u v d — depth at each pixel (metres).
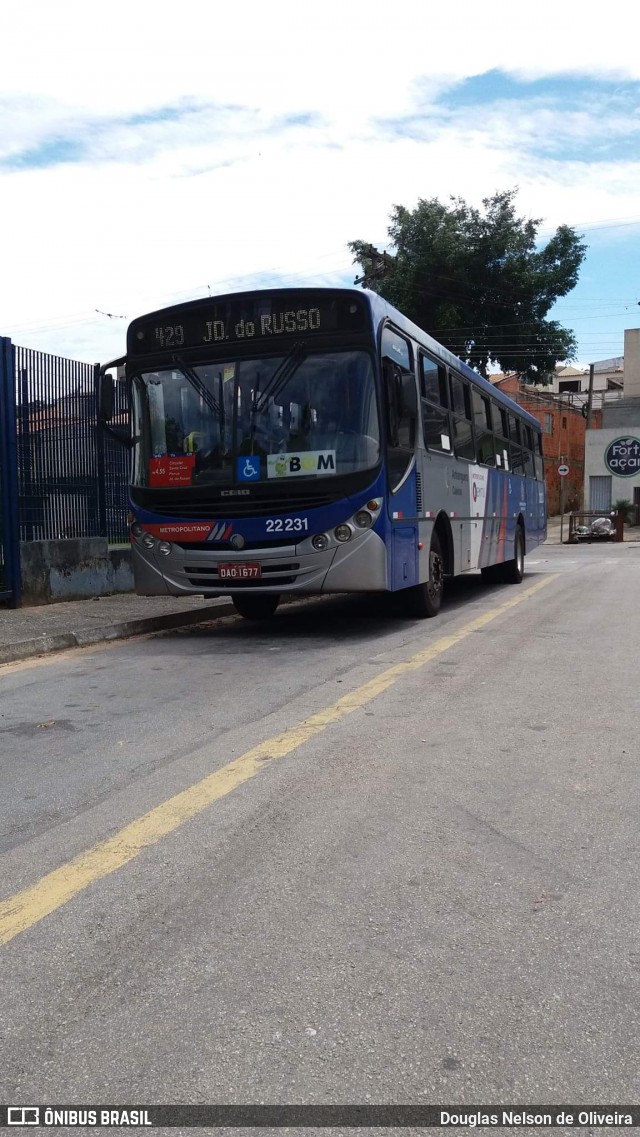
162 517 9.37
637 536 39.59
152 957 2.96
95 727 5.91
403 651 8.44
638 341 57.72
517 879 3.48
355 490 8.80
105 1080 2.37
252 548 9.05
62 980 2.84
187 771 4.86
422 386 10.54
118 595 13.37
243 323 9.20
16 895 3.44
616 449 46.69
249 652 8.71
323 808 4.24
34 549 11.99
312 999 2.70
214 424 9.23
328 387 8.95
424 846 3.79
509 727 5.60
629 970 2.84
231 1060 2.43
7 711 6.48
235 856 3.73
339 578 8.86
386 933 3.08
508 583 16.08
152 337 9.58
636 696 6.39
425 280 35.03
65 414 12.62
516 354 35.84
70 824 4.15
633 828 3.97
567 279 35.62
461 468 12.26
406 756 5.03
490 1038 2.51
